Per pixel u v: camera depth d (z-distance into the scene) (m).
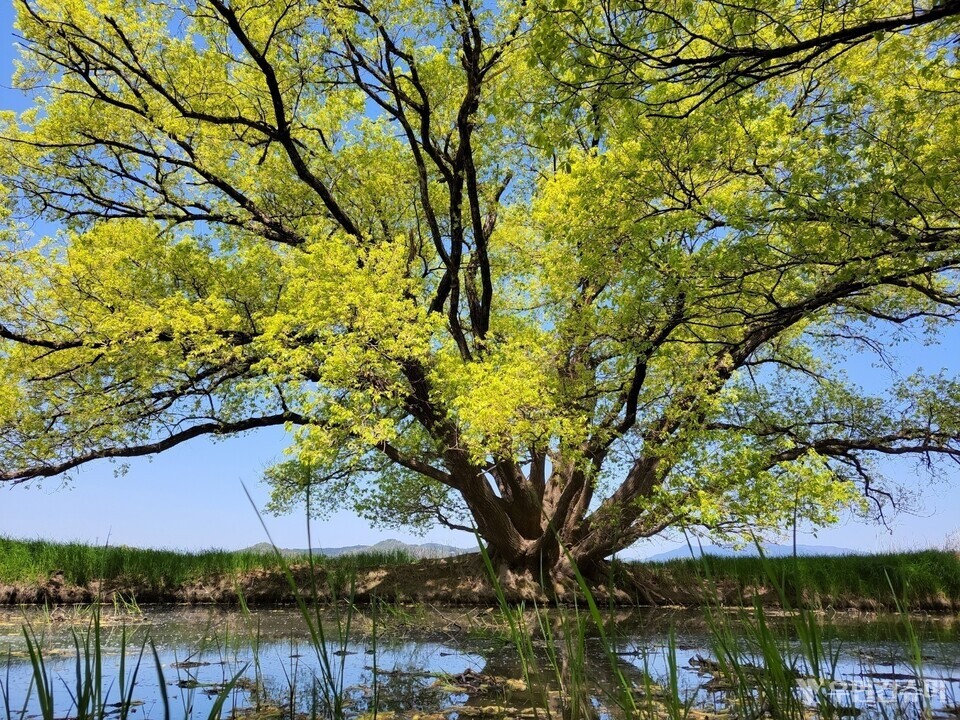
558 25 5.62
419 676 5.14
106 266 12.09
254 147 13.45
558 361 11.16
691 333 9.78
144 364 12.16
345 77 13.22
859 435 12.67
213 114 12.61
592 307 11.33
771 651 2.44
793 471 9.88
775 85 8.84
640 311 9.47
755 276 8.37
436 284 15.45
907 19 4.52
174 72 12.18
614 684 4.72
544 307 14.73
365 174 14.27
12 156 12.67
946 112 7.19
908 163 6.55
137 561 14.25
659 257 8.05
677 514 9.95
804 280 8.70
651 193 8.27
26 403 12.69
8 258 12.02
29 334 12.67
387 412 12.75
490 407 9.86
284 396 12.48
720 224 8.39
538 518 14.05
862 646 6.64
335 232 13.59
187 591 13.81
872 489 12.85
